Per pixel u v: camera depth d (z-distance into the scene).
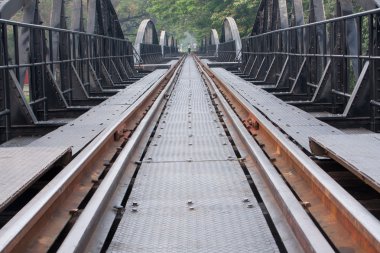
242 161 8.96
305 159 7.36
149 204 6.64
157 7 102.56
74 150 9.05
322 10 21.61
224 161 9.02
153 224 5.90
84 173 7.66
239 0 70.69
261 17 38.16
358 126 13.63
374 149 7.39
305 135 10.35
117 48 35.41
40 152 7.87
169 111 16.56
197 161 9.04
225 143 10.69
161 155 9.59
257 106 15.64
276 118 12.83
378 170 6.17
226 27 67.81
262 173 7.60
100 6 29.67
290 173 7.87
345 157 6.89
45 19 81.44
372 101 13.15
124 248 5.21
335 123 13.66
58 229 5.58
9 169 6.74
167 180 7.79
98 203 5.82
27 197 7.60
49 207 5.71
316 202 6.33
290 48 24.80
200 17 95.00
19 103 13.45
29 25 14.50
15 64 13.66
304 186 7.06
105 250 5.46
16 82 13.39
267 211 6.41
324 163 8.18
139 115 14.92
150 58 65.62
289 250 4.94
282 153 8.92
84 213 5.48
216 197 6.89
